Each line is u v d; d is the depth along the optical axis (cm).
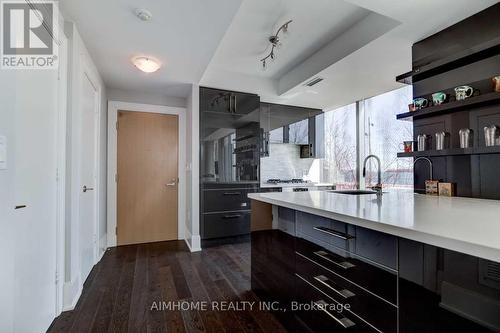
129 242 354
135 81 324
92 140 268
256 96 381
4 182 105
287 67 339
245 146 373
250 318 178
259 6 208
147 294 211
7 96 108
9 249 108
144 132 365
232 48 283
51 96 170
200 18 193
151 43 231
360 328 112
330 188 453
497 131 163
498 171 168
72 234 195
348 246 120
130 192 356
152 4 177
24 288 134
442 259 79
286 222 173
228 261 288
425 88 212
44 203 160
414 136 219
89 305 194
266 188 397
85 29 207
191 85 340
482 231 80
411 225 90
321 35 255
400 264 93
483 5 168
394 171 368
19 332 129
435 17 181
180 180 384
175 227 380
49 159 168
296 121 456
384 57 248
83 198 232
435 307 81
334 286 129
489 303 69
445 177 198
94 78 270
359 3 169
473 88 181
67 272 191
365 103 420
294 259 163
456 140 190
